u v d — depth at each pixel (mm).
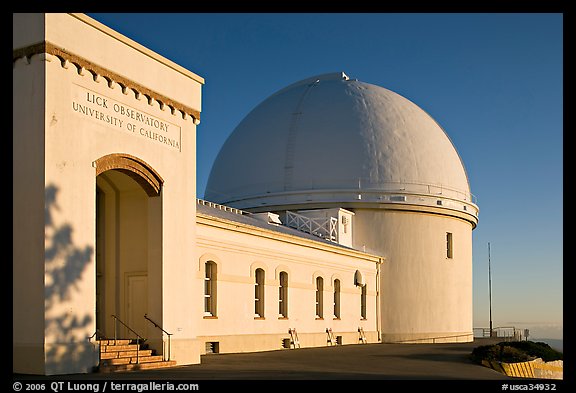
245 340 28656
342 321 37094
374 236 42812
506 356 24844
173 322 21062
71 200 17656
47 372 16438
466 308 46938
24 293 16906
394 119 46656
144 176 20578
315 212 41781
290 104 47344
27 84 17344
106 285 21859
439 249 44844
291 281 32562
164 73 21531
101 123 18906
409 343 40438
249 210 44562
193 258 22219
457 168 48438
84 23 18438
